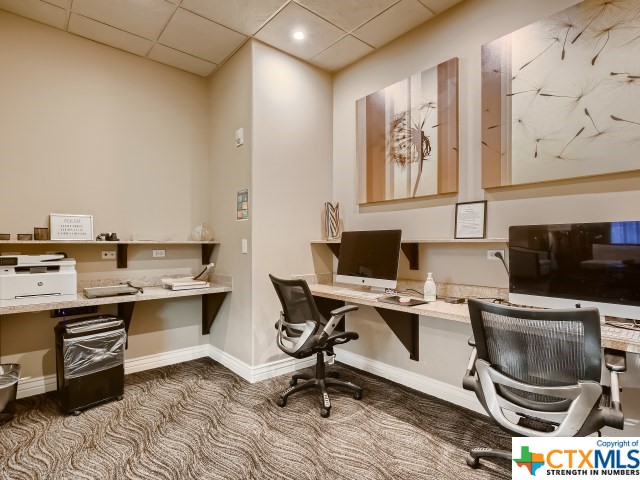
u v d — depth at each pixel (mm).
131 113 3057
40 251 2592
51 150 2658
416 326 2572
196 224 3434
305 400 2473
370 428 2098
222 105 3273
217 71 3367
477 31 2332
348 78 3297
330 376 2875
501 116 2176
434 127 2555
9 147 2490
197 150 3459
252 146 2834
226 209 3186
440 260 2564
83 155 2803
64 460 1785
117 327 2469
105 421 2170
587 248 1679
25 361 2543
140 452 1853
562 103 1921
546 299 1803
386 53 2941
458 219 2422
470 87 2373
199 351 3406
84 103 2816
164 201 3236
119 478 1652
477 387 1542
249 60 2863
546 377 1348
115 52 2980
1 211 2457
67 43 2744
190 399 2479
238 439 1976
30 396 2531
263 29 2717
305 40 2877
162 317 3188
